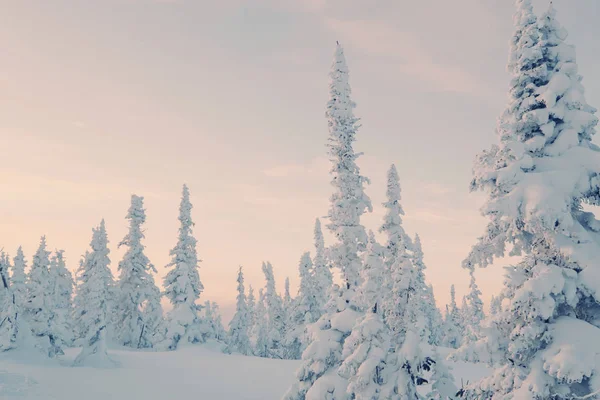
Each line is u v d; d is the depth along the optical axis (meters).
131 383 25.16
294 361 40.47
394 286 16.88
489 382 10.77
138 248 51.16
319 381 17.06
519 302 10.12
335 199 20.02
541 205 10.09
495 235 11.65
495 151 11.94
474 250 11.87
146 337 50.69
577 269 10.38
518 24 11.89
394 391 15.26
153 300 51.78
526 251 11.47
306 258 49.88
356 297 17.55
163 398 22.42
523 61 11.70
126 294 49.94
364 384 14.94
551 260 10.77
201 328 46.38
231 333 57.19
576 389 9.59
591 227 10.95
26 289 44.91
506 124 11.58
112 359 31.05
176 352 40.94
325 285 48.00
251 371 32.84
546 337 9.99
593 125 11.08
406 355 15.45
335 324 18.19
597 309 10.52
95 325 31.47
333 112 20.09
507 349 10.67
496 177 11.23
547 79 11.62
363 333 15.80
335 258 19.48
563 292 10.21
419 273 49.56
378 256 17.39
